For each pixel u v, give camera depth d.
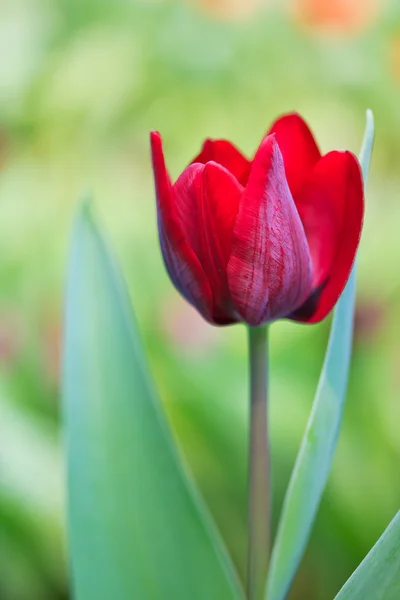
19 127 1.50
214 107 1.48
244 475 0.90
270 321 0.54
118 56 1.49
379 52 1.45
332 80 1.45
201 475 0.90
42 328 1.07
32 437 0.92
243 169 0.55
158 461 0.60
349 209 0.53
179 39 1.48
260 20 1.48
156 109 1.49
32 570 0.89
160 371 0.92
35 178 1.38
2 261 1.20
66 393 0.60
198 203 0.53
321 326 0.99
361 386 0.95
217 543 0.59
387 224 1.12
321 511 0.85
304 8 1.46
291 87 1.46
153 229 1.22
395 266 1.08
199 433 0.91
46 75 1.50
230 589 0.59
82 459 0.60
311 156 0.55
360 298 1.05
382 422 0.91
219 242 0.53
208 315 0.54
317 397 0.55
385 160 1.44
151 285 1.15
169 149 1.49
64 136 1.47
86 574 0.59
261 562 0.54
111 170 1.44
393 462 0.89
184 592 0.59
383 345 0.99
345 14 1.45
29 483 0.89
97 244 0.61
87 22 1.56
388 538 0.51
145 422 0.60
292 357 0.97
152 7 1.52
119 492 0.60
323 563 0.86
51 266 1.18
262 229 0.52
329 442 0.55
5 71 1.52
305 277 0.53
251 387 0.54
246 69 1.47
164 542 0.59
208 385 0.91
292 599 0.89
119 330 0.61
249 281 0.53
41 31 1.57
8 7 1.58
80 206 0.62
